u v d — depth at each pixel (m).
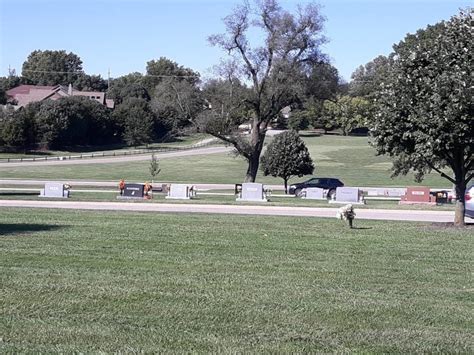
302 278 10.13
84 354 5.97
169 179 66.38
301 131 137.88
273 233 16.67
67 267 10.72
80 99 104.62
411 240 15.52
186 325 7.09
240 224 19.05
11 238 14.66
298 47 47.03
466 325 7.37
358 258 12.46
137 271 10.45
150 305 7.97
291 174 48.91
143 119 108.38
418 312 7.93
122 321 7.22
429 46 18.12
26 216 21.14
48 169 73.31
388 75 19.55
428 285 9.80
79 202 30.52
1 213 22.36
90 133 106.31
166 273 10.31
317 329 7.03
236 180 66.38
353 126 130.00
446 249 13.99
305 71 47.41
